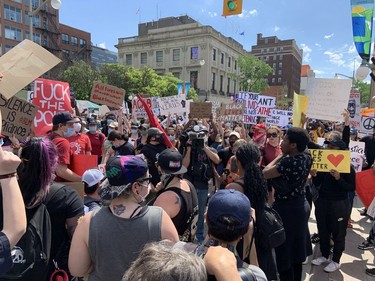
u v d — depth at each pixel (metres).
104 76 39.94
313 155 3.92
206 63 57.78
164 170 2.61
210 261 1.25
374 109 8.73
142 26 72.62
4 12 54.25
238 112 8.59
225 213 1.57
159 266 0.95
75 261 1.70
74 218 2.14
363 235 5.34
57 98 4.50
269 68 58.81
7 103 3.48
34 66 3.03
